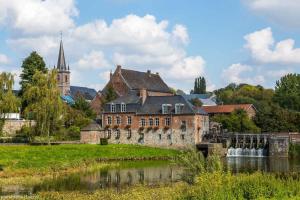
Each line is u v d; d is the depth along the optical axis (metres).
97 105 143.12
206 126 110.25
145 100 111.44
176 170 67.81
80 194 44.84
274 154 95.25
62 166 67.38
